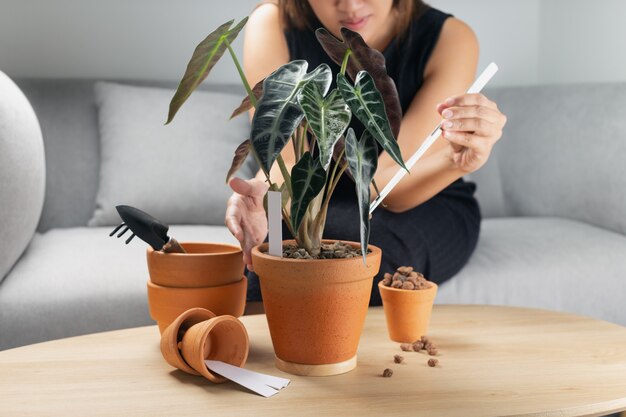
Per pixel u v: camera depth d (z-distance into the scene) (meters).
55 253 1.85
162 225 1.09
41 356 1.06
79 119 2.40
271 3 1.97
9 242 1.71
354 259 0.93
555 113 2.42
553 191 2.37
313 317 0.94
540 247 1.93
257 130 0.82
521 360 1.03
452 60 1.80
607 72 2.71
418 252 1.67
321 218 1.01
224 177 2.34
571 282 1.82
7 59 2.64
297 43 1.87
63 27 2.68
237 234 1.19
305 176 0.86
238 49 2.82
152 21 2.75
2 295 1.62
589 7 2.79
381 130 0.85
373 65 1.00
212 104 2.42
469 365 1.01
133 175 2.26
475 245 1.88
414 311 1.10
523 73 3.09
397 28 1.81
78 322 1.64
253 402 0.87
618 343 1.11
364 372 0.98
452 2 2.99
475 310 1.33
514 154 2.52
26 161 1.81
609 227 2.18
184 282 1.07
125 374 0.98
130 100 2.36
